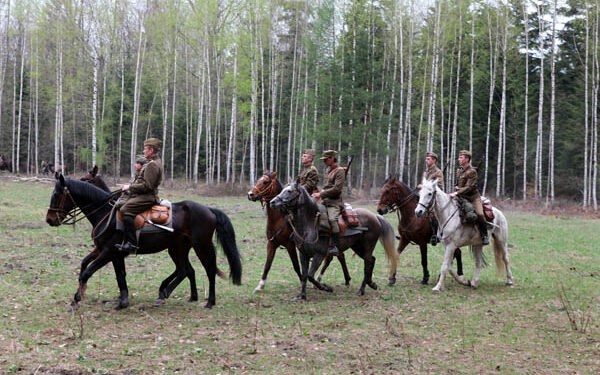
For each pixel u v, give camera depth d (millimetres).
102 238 7801
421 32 36219
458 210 9852
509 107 39031
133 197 7840
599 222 23516
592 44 31109
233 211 23734
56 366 5414
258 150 49406
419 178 41969
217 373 5395
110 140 47656
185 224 8203
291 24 41312
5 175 42125
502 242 10266
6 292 8492
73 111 45062
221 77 39438
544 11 31141
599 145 35031
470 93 35375
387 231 9898
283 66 40844
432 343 6539
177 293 9109
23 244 13039
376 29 36656
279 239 9328
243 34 34938
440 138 37531
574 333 7012
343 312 8039
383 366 5668
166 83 40562
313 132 32406
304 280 8859
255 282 10188
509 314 8023
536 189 32781
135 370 5379
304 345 6352
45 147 51906
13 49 49906
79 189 7957
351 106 32094
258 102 42625
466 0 36000
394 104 37062
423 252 10453
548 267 12461
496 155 40781
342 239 9094
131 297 8656
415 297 9188
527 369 5641
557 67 38375
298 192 8484
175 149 50750
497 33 33656
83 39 37781
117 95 41281
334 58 32500
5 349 5887
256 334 6773
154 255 12656
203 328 7012
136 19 40344
